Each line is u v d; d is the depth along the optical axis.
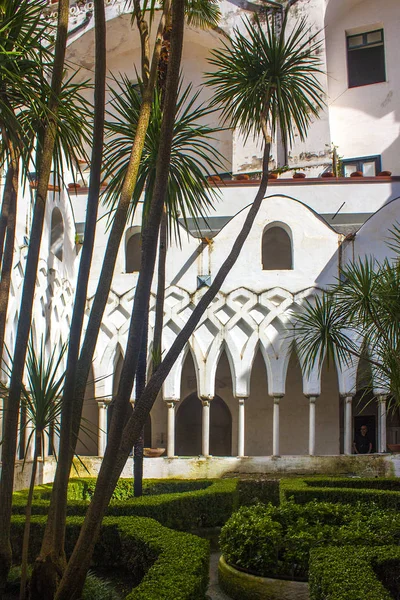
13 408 7.61
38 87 7.30
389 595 6.23
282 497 14.23
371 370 12.80
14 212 9.02
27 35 7.17
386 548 8.04
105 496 6.99
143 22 10.77
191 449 23.36
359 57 26.88
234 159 24.98
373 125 26.06
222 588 9.40
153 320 20.17
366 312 10.80
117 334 20.08
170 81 7.31
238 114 10.93
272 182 22.31
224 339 19.89
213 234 21.81
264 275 20.23
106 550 10.09
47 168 7.77
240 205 22.05
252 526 9.16
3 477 7.69
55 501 7.39
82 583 6.94
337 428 22.25
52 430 7.53
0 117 6.97
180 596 6.21
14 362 7.56
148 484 16.41
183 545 8.43
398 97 26.02
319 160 24.42
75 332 7.34
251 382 23.20
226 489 14.52
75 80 27.59
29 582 7.33
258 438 22.88
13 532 10.06
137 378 14.16
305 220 20.47
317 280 20.09
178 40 7.24
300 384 22.83
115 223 7.88
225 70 10.95
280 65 10.54
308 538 8.77
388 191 22.16
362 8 26.83
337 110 26.48
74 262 19.78
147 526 9.84
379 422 19.09
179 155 10.91
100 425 19.72
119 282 20.53
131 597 6.17
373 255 20.14
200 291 20.22
